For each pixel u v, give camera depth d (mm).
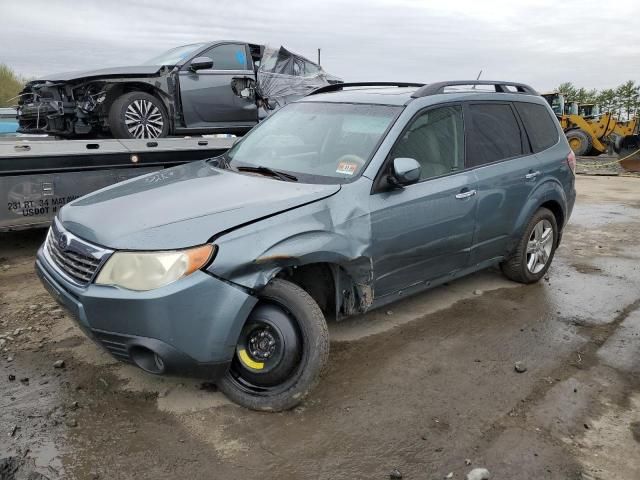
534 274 5617
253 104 8992
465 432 3213
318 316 3309
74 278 3229
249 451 3000
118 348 3125
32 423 3158
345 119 4363
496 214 4852
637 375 3941
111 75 7465
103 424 3178
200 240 3055
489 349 4258
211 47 8547
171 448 3000
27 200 5922
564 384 3783
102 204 3572
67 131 7586
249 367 3328
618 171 16953
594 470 2936
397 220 3910
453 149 4547
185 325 3002
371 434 3170
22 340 4156
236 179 3926
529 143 5371
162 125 7977
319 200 3541
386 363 3984
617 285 5836
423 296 5301
